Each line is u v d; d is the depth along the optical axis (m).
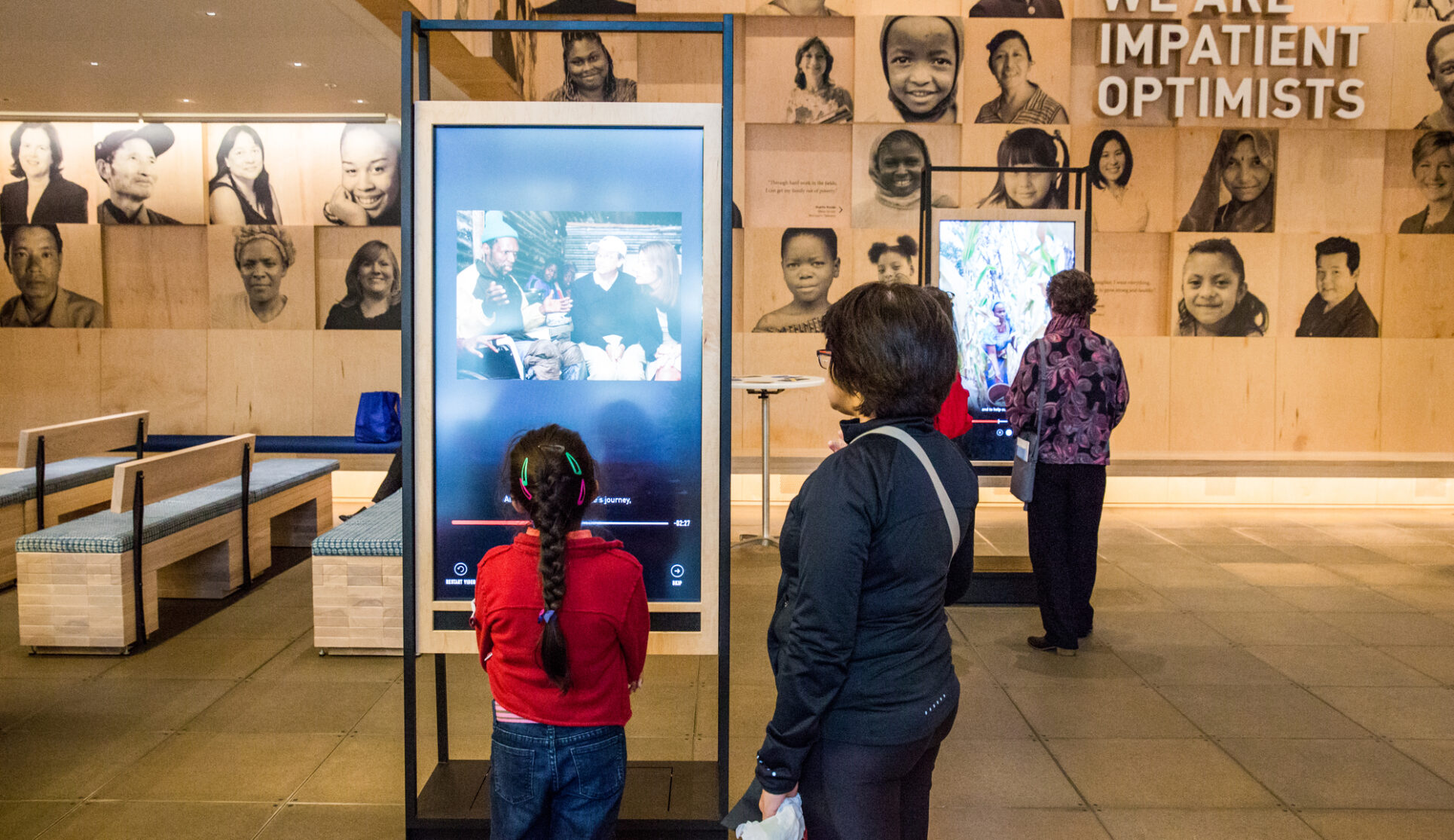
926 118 6.92
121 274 7.53
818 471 1.41
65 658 3.81
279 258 7.39
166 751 2.95
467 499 2.21
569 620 1.68
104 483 5.63
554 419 2.20
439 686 2.64
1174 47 6.91
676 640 2.25
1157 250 7.28
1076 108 7.05
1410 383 7.14
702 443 2.20
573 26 2.14
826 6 6.88
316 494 5.71
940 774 2.81
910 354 1.41
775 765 1.34
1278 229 7.12
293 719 3.21
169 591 4.68
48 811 2.56
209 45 5.18
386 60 5.46
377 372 7.45
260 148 7.34
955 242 4.76
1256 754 2.95
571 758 1.71
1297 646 4.00
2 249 7.38
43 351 7.40
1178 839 2.45
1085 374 3.70
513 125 2.15
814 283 7.14
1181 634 4.16
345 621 3.82
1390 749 2.99
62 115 7.11
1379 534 6.24
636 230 2.18
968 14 6.91
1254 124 7.00
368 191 7.36
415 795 2.31
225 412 7.46
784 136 7.13
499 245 2.17
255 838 2.43
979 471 4.82
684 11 6.89
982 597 4.65
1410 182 7.17
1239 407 7.17
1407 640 4.07
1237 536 6.20
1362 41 6.95
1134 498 7.19
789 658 1.32
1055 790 2.71
